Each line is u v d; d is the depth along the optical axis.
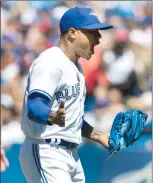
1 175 23.84
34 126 12.86
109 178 22.88
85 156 23.44
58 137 12.86
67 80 12.80
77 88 13.02
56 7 36.72
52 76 12.45
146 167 22.27
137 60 32.12
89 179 23.25
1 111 27.53
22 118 13.11
